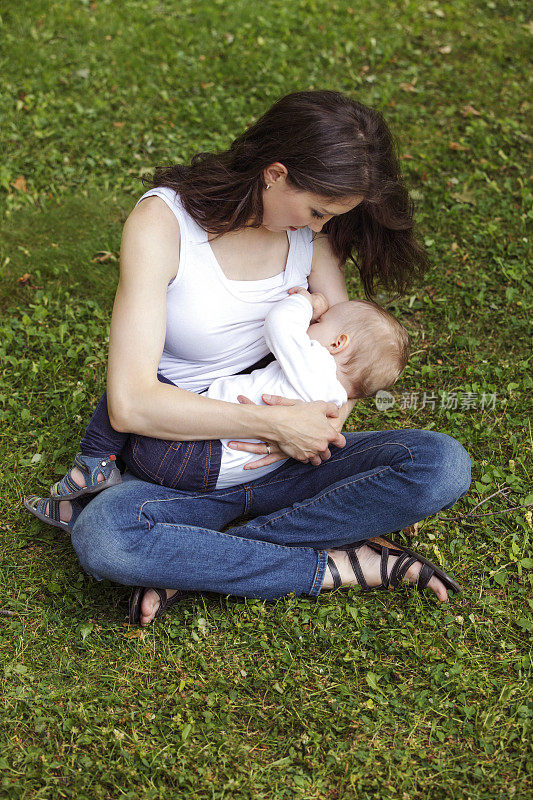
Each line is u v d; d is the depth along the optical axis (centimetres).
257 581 265
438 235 463
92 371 373
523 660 258
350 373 279
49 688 248
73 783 223
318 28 652
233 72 595
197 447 261
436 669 255
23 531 299
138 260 247
